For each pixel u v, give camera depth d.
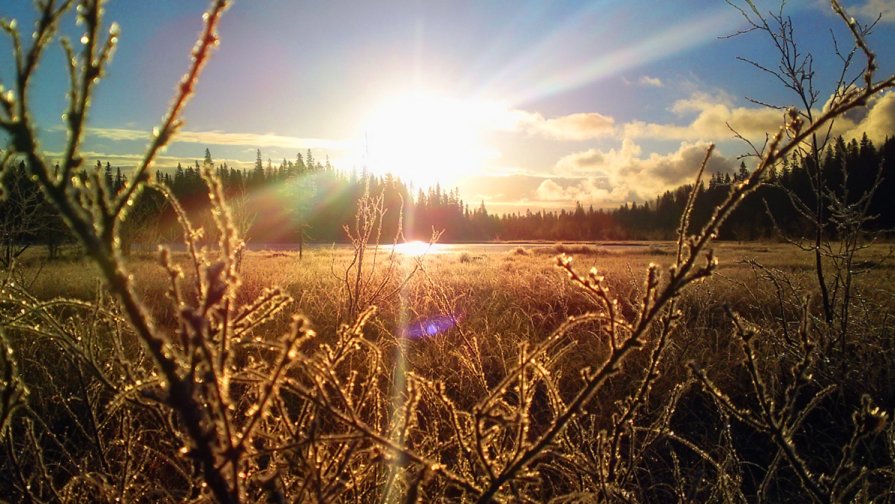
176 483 2.29
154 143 0.81
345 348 1.66
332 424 1.78
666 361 4.02
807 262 12.48
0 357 1.32
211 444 0.90
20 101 0.68
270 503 1.08
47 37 0.70
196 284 1.02
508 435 2.34
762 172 1.07
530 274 10.15
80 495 1.95
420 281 5.37
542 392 4.07
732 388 3.96
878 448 2.87
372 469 1.92
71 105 0.71
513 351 4.75
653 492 2.83
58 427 2.68
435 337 4.53
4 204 3.23
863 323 4.27
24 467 2.31
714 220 1.09
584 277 1.22
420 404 2.80
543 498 2.25
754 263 4.34
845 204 4.20
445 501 1.89
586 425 3.27
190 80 0.82
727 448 2.25
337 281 6.13
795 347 3.84
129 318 0.75
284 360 0.97
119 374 2.22
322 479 1.43
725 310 1.46
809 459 3.04
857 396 3.64
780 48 4.05
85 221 0.70
